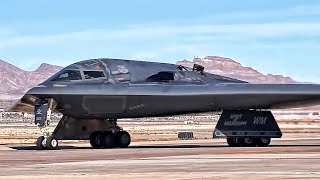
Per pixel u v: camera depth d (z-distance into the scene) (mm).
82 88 137750
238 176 70188
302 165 83812
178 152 117312
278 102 139375
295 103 142000
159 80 145250
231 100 139875
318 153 110438
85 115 140750
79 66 141125
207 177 69500
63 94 136375
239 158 98250
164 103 140875
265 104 140375
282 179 66625
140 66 146000
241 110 142875
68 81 138625
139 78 143625
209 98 139625
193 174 73188
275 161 91250
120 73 142750
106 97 138625
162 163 90188
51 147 135750
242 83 146750
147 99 140250
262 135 142125
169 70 147125
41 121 136375
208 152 116125
